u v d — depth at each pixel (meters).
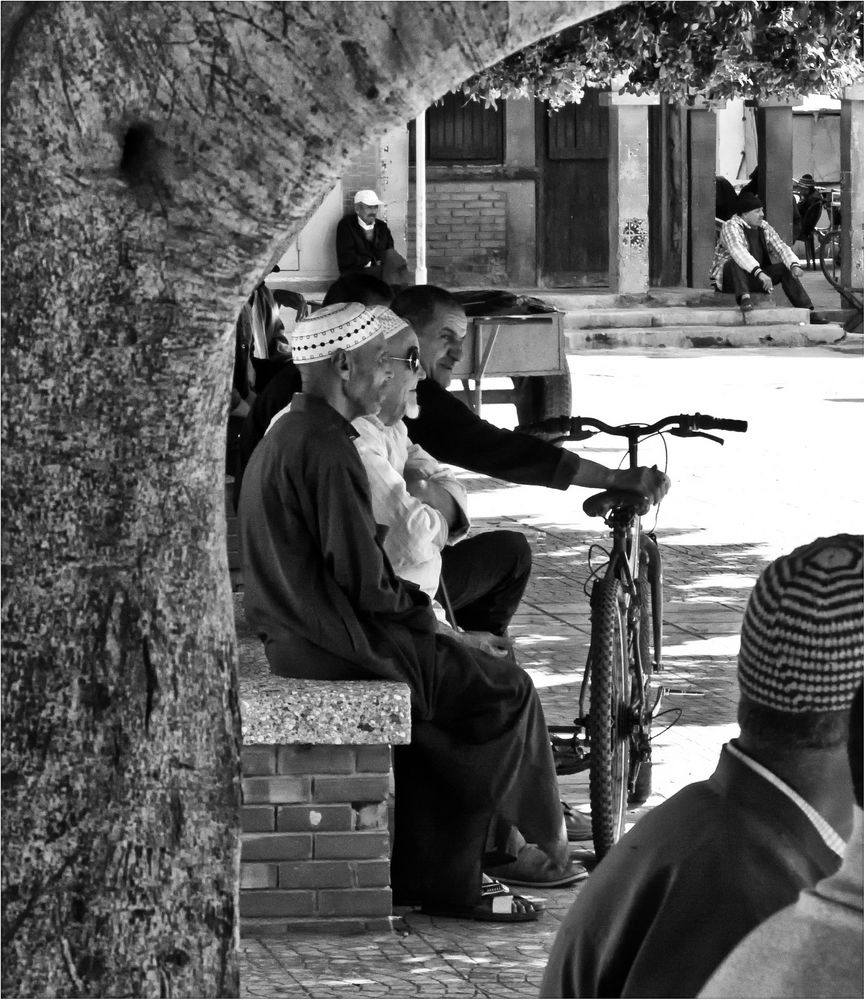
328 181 3.49
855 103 37.59
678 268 40.59
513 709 7.17
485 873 7.59
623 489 8.02
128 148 3.40
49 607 3.56
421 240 29.03
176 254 3.44
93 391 3.48
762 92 14.41
